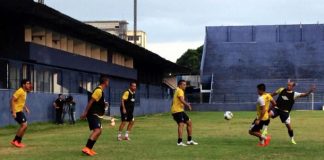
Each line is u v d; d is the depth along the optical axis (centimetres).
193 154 1384
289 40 9025
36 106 3028
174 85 8581
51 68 3350
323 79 7994
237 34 9200
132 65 5675
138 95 5169
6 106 2644
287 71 8325
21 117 1581
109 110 4312
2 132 2342
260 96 1614
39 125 2875
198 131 2359
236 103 6950
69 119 3197
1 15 3012
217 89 7906
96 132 1355
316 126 2786
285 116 1703
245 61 8631
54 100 3281
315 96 7400
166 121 3619
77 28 3634
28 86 1595
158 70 7444
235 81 8100
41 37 3391
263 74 8300
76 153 1412
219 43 9094
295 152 1438
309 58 8594
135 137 1997
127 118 1848
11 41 3077
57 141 1830
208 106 6919
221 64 8600
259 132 1638
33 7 2798
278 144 1680
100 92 1343
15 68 2827
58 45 3716
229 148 1539
